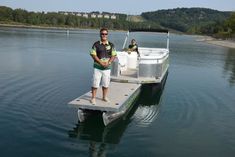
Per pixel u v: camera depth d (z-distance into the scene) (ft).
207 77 57.47
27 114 29.12
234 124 30.04
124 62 44.73
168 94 41.45
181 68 68.59
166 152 23.00
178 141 25.22
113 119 28.86
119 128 27.68
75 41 154.20
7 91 37.29
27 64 61.52
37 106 31.76
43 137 24.29
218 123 30.12
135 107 34.88
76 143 23.70
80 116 27.66
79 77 49.32
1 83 41.68
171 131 27.43
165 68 51.24
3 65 58.44
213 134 27.12
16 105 31.68
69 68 59.16
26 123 26.86
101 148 23.16
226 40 261.03
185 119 30.96
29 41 135.13
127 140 24.93
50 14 423.64
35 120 27.68
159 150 23.30
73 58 76.74
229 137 26.63
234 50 149.89
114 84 37.45
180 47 150.10
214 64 81.00
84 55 85.05
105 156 21.88
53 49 100.27
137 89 36.17
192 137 26.22
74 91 39.06
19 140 23.45
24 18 386.52
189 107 35.35
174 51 121.19
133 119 30.53
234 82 53.01
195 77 56.75
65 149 22.54
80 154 21.94
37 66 59.52
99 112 30.01
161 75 41.01
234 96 41.75
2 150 21.70
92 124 27.99
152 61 39.88
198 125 29.27
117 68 40.22
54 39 163.22
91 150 22.70
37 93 36.99
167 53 52.01
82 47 114.93
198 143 24.99
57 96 36.11
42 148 22.40
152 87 44.60
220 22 404.98
